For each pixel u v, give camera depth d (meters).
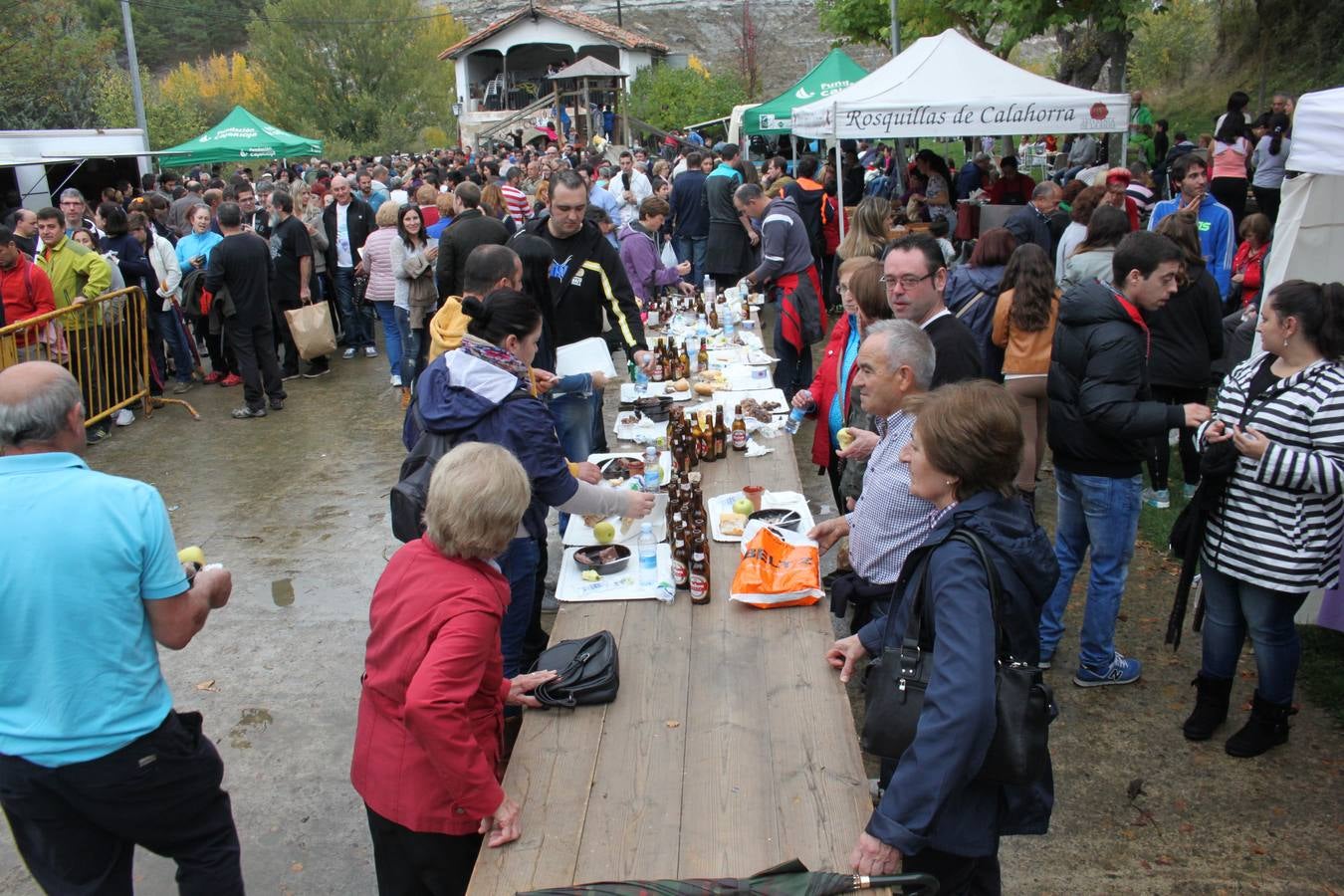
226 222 8.30
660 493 4.00
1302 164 3.84
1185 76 23.28
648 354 5.61
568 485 3.31
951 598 2.02
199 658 4.71
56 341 7.62
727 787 2.29
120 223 8.63
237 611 5.17
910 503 2.74
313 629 4.97
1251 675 4.23
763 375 5.79
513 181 12.44
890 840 1.92
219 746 4.04
